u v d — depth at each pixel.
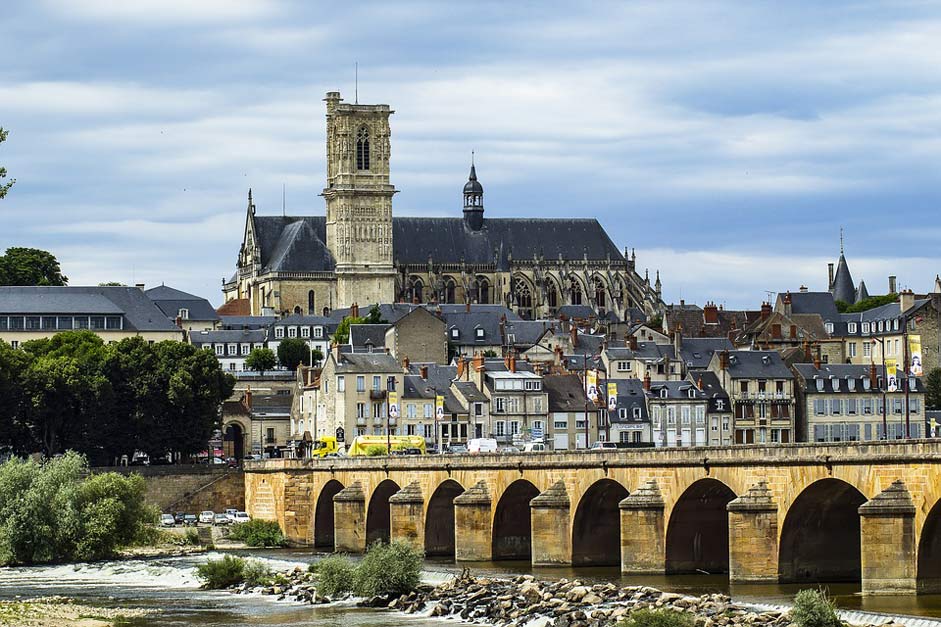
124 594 195.62
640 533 186.12
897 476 156.25
